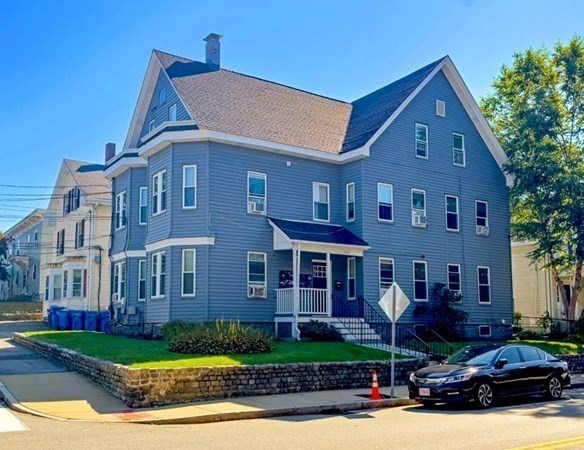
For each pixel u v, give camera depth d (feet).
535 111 97.19
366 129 90.07
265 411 44.32
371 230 85.40
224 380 50.21
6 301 159.53
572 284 117.91
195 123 76.84
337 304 85.35
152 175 83.41
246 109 85.92
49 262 139.95
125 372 46.37
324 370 56.24
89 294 115.75
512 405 49.16
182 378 47.91
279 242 78.38
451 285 93.61
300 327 74.90
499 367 48.98
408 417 42.80
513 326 102.83
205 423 41.04
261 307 78.79
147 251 82.53
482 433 35.12
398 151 90.27
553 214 96.53
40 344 70.03
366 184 85.81
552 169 93.40
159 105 90.17
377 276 85.25
